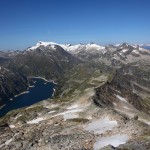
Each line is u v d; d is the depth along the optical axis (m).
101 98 155.00
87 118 81.00
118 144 50.88
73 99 161.00
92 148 50.69
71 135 60.09
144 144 48.03
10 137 76.56
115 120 69.88
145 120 137.88
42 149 54.97
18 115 146.12
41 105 166.00
